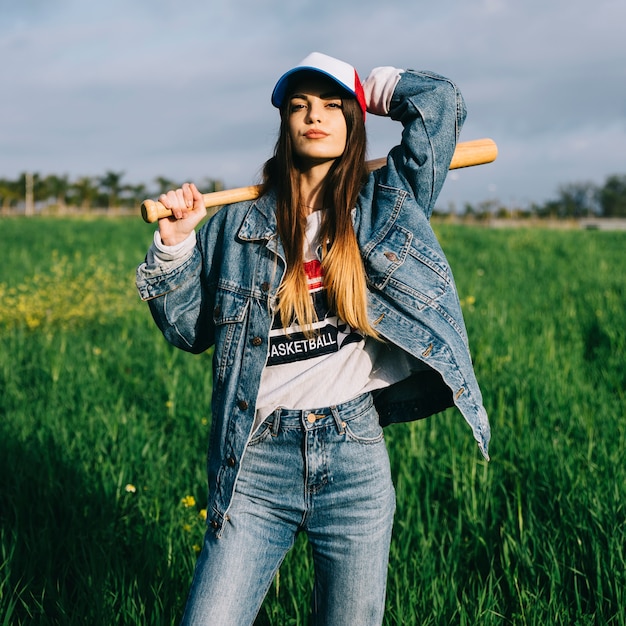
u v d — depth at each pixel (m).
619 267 14.86
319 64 2.30
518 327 8.37
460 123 2.48
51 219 36.12
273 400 2.23
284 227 2.29
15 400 5.83
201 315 2.47
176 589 3.26
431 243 2.36
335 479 2.20
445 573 3.22
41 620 3.04
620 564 3.19
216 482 2.28
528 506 3.74
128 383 6.39
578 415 5.07
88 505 3.96
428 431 4.82
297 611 3.00
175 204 2.27
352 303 2.21
